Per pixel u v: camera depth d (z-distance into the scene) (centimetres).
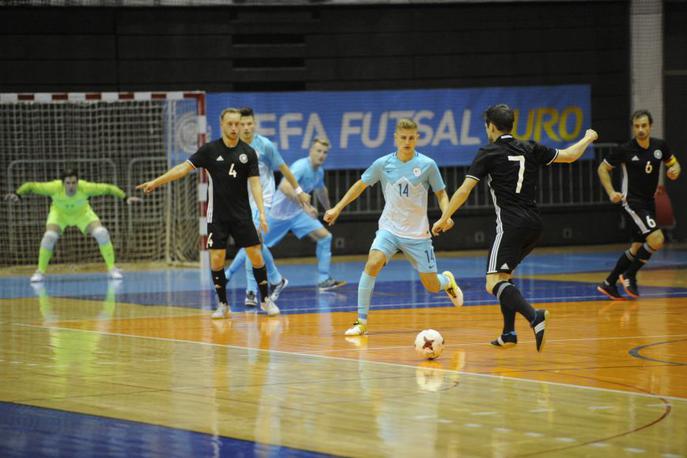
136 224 4006
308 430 1113
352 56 4162
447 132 4200
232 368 1546
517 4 4288
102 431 1119
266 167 2666
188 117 3931
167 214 3978
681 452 1000
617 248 4319
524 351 1695
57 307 2522
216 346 1800
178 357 1667
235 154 2234
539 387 1355
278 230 2858
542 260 3803
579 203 4416
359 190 1998
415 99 4166
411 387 1366
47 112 3941
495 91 4231
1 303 2641
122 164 3988
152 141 3991
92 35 3956
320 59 4138
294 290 2925
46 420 1177
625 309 2312
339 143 4109
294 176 2833
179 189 3975
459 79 4256
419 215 1981
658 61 4431
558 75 4347
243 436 1088
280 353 1706
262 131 4025
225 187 2234
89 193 3434
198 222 3984
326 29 4134
